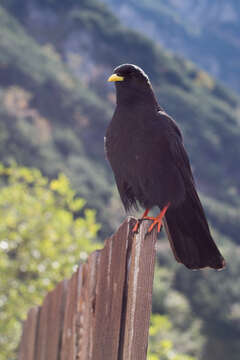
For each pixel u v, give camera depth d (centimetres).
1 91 7338
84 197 5134
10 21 9525
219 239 5794
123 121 455
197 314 4559
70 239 1019
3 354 901
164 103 9481
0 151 5600
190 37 19725
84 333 398
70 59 9950
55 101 7706
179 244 440
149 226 305
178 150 453
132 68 470
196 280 4688
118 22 11038
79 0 11194
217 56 19412
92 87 9688
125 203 477
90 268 403
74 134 7375
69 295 462
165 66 10438
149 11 19600
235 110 10388
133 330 296
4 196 1057
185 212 454
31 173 1227
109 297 342
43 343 539
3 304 933
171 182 445
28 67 7938
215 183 8300
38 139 6488
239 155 8894
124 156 452
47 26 10431
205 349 4075
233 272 4884
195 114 9444
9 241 991
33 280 984
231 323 4400
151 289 300
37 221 1026
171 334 3631
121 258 329
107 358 330
